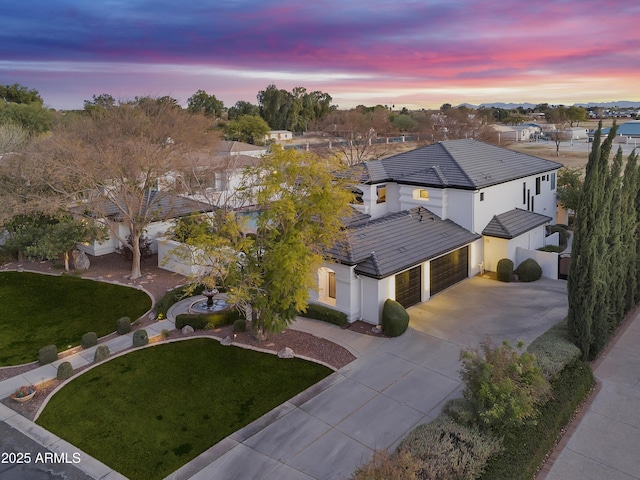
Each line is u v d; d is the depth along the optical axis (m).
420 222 25.92
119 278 27.84
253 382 16.48
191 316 21.12
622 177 19.34
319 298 22.27
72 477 12.08
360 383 16.27
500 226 27.19
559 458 12.26
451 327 20.61
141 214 30.14
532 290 24.72
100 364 18.08
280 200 17.00
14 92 84.44
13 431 14.11
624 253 19.73
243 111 112.75
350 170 23.98
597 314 17.09
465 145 32.53
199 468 12.31
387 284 21.03
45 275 28.53
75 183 28.62
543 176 33.03
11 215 27.98
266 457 12.65
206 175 32.53
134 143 28.48
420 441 11.20
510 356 13.06
